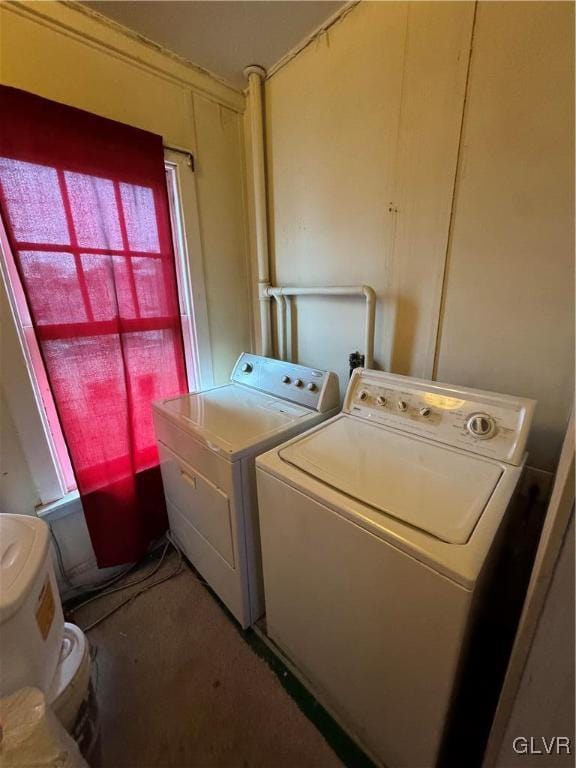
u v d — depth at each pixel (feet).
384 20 3.90
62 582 5.01
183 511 5.09
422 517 2.56
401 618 2.57
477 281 3.82
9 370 4.15
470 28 3.32
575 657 1.71
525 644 1.86
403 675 2.70
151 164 4.76
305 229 5.48
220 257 6.13
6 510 4.36
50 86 3.98
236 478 3.76
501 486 2.89
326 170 4.96
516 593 4.06
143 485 5.57
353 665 3.15
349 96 4.44
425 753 2.76
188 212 5.50
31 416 4.42
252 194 6.17
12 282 4.07
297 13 4.23
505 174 3.41
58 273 4.18
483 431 3.37
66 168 4.05
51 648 3.05
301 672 3.97
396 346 4.72
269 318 6.31
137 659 4.20
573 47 2.85
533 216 3.32
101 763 3.30
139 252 4.87
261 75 5.29
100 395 4.76
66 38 4.01
